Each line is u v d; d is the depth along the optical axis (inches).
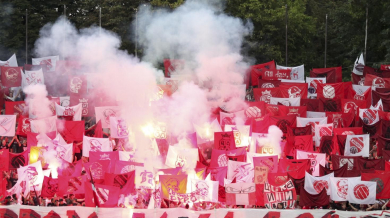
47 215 2038.6
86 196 2105.1
